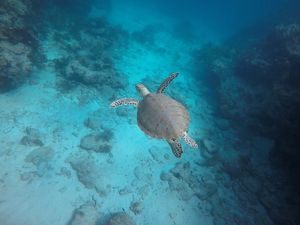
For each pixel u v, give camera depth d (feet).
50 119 38.17
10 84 39.09
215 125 49.60
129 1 122.21
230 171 39.09
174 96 53.16
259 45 70.69
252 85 56.65
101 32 64.85
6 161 30.96
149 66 63.16
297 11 86.28
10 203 27.43
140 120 17.49
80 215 27.78
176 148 16.10
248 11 172.86
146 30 86.69
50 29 57.47
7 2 41.50
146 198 32.81
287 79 49.21
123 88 50.55
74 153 35.04
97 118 41.24
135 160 37.35
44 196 29.22
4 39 39.78
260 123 47.96
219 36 116.47
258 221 33.55
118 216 28.37
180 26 104.06
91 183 31.83
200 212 33.27
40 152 32.78
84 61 50.19
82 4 74.69
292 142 39.40
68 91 44.09
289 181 38.55
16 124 35.32
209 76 63.26
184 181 36.09
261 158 42.98
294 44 54.70
